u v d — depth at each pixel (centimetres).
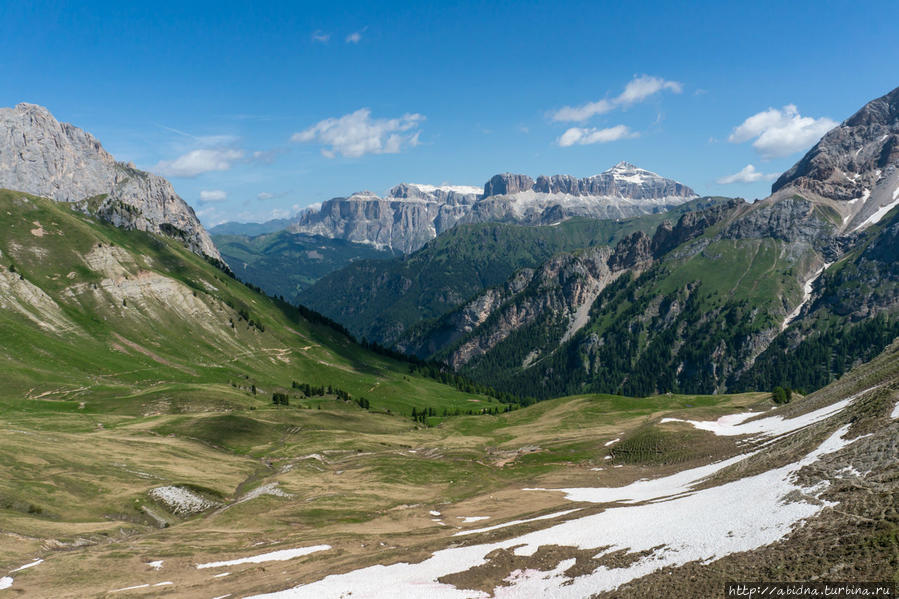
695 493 6575
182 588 5756
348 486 11725
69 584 6003
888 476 4144
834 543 3531
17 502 8512
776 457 6675
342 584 5266
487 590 4712
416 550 6206
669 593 3712
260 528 8731
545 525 6378
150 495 9950
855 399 8688
